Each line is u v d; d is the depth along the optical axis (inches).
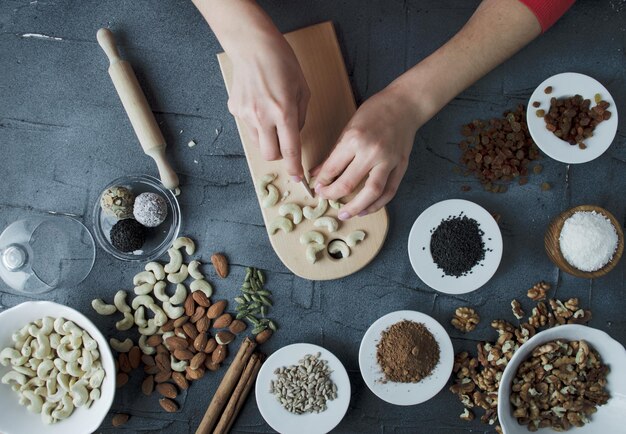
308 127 28.3
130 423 30.0
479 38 26.2
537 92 28.6
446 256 28.9
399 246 29.8
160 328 30.0
